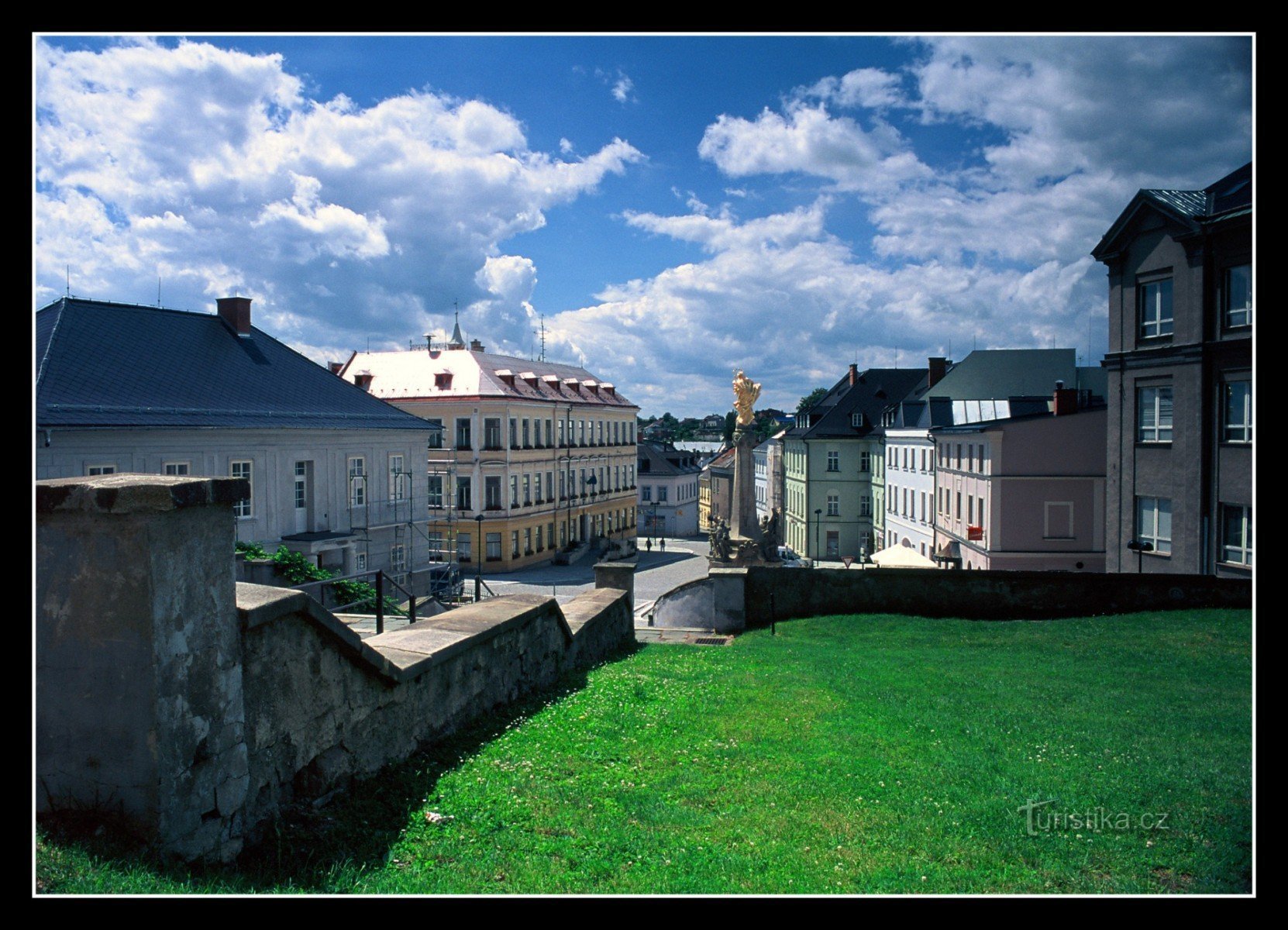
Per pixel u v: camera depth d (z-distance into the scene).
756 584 20.16
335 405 36.03
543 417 62.31
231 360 33.06
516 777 7.37
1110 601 18.72
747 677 12.98
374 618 17.23
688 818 6.61
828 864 5.82
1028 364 54.34
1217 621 16.92
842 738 9.02
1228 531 22.41
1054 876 5.73
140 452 26.73
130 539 4.66
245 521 30.69
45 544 4.79
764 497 98.88
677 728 9.41
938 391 54.91
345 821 6.07
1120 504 25.95
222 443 29.64
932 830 6.46
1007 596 19.11
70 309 28.47
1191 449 23.17
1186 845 6.23
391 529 37.91
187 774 4.90
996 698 11.20
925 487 49.25
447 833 6.09
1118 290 25.98
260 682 5.61
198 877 4.78
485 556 55.19
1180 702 10.92
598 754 8.22
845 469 68.56
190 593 4.95
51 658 4.81
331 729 6.41
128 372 28.36
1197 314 22.91
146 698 4.68
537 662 11.41
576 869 5.63
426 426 39.91
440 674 8.35
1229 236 22.05
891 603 19.69
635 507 83.19
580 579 52.59
